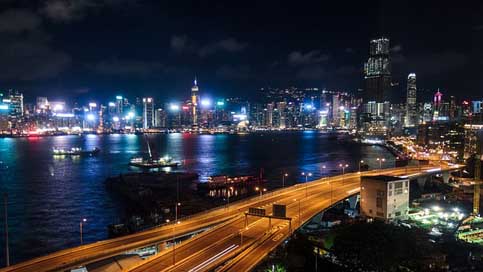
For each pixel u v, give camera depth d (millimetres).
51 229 154500
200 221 113062
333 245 98438
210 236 98125
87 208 188375
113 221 166000
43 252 129875
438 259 91125
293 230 102750
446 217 136000
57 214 177125
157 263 79562
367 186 136375
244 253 85500
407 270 86438
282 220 112688
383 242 88125
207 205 185000
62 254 85625
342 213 156125
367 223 98750
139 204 191875
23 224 161125
